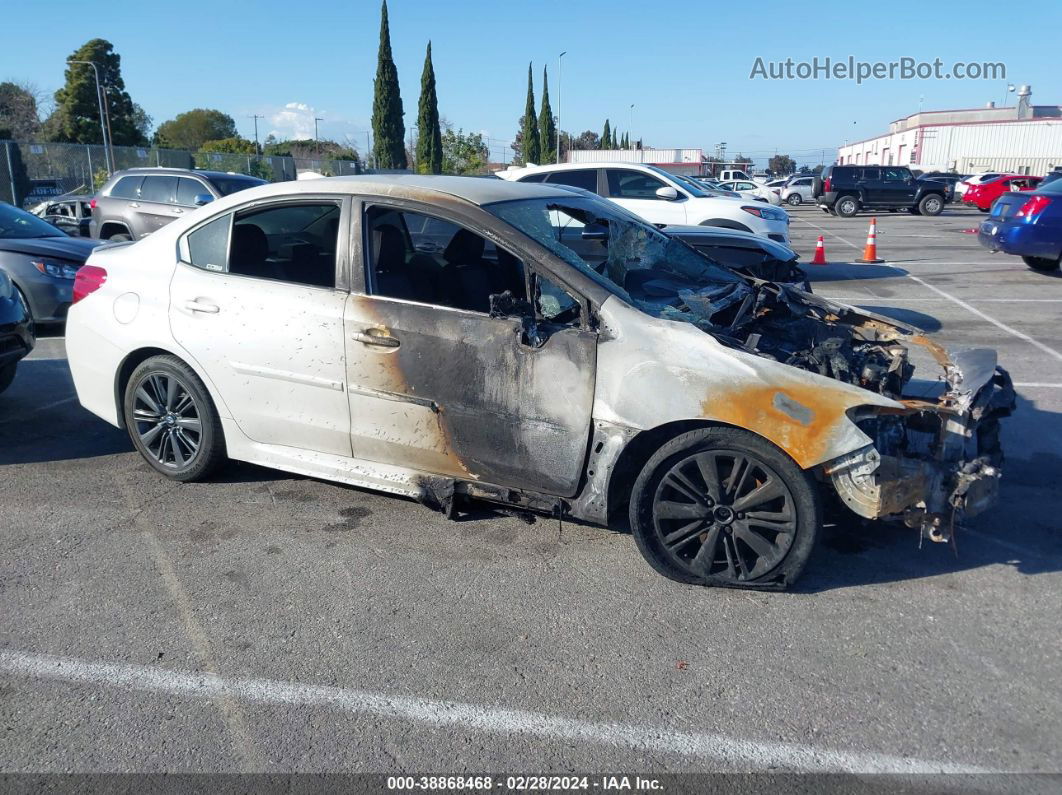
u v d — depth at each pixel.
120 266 5.14
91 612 3.79
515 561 4.23
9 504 4.93
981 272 14.40
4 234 9.58
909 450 3.81
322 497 4.98
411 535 4.51
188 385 4.88
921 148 52.81
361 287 4.37
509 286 4.61
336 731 3.01
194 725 3.05
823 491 4.06
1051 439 5.94
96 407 5.32
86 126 62.84
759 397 3.67
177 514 4.78
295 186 4.63
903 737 2.96
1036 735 2.96
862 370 3.98
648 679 3.29
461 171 37.19
